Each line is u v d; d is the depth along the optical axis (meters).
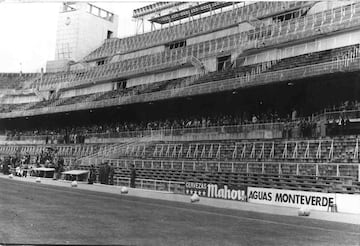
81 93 55.22
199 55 42.72
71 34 61.34
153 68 46.41
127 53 56.12
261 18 42.91
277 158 25.08
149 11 59.88
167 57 46.84
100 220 12.01
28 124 52.56
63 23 62.25
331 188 19.95
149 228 10.84
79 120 48.28
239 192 21.00
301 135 25.08
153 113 40.88
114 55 56.97
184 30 51.03
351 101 26.12
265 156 25.83
